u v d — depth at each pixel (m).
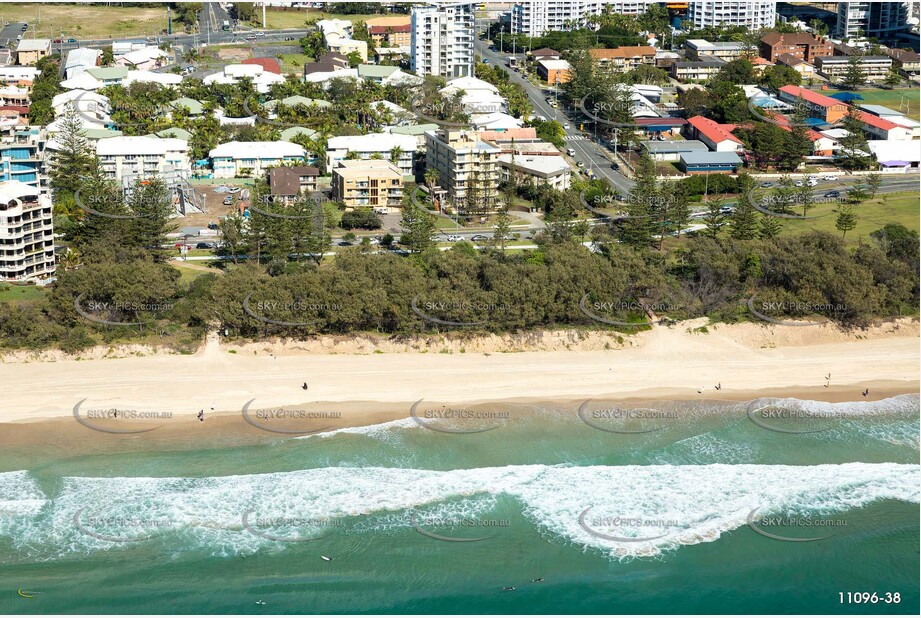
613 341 174.88
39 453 142.88
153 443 145.50
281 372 163.62
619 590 120.19
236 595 118.12
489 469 141.38
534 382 163.75
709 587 120.06
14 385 157.62
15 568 121.75
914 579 122.25
